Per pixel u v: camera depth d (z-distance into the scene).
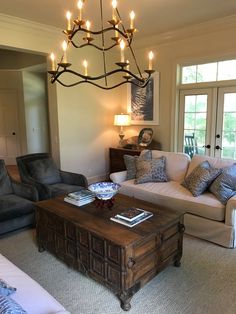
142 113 5.54
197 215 3.02
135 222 2.20
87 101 5.31
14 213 3.03
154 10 3.75
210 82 4.58
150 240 2.07
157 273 2.20
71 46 4.85
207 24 4.26
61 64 2.24
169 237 2.28
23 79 7.02
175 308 1.95
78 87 5.11
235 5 3.61
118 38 2.29
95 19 4.06
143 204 2.65
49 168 3.96
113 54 5.65
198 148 4.91
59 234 2.45
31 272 2.42
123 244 1.86
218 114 4.59
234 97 4.39
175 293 2.12
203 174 3.17
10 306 1.10
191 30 4.48
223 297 2.06
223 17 4.04
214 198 3.02
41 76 7.39
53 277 2.34
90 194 2.78
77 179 3.91
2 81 7.15
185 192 3.30
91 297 2.08
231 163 3.30
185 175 3.76
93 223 2.21
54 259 2.63
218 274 2.36
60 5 3.55
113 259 1.95
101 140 5.73
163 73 5.08
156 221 2.24
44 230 2.65
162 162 3.88
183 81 4.96
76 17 3.99
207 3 3.54
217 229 2.84
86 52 5.13
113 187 2.76
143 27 4.50
